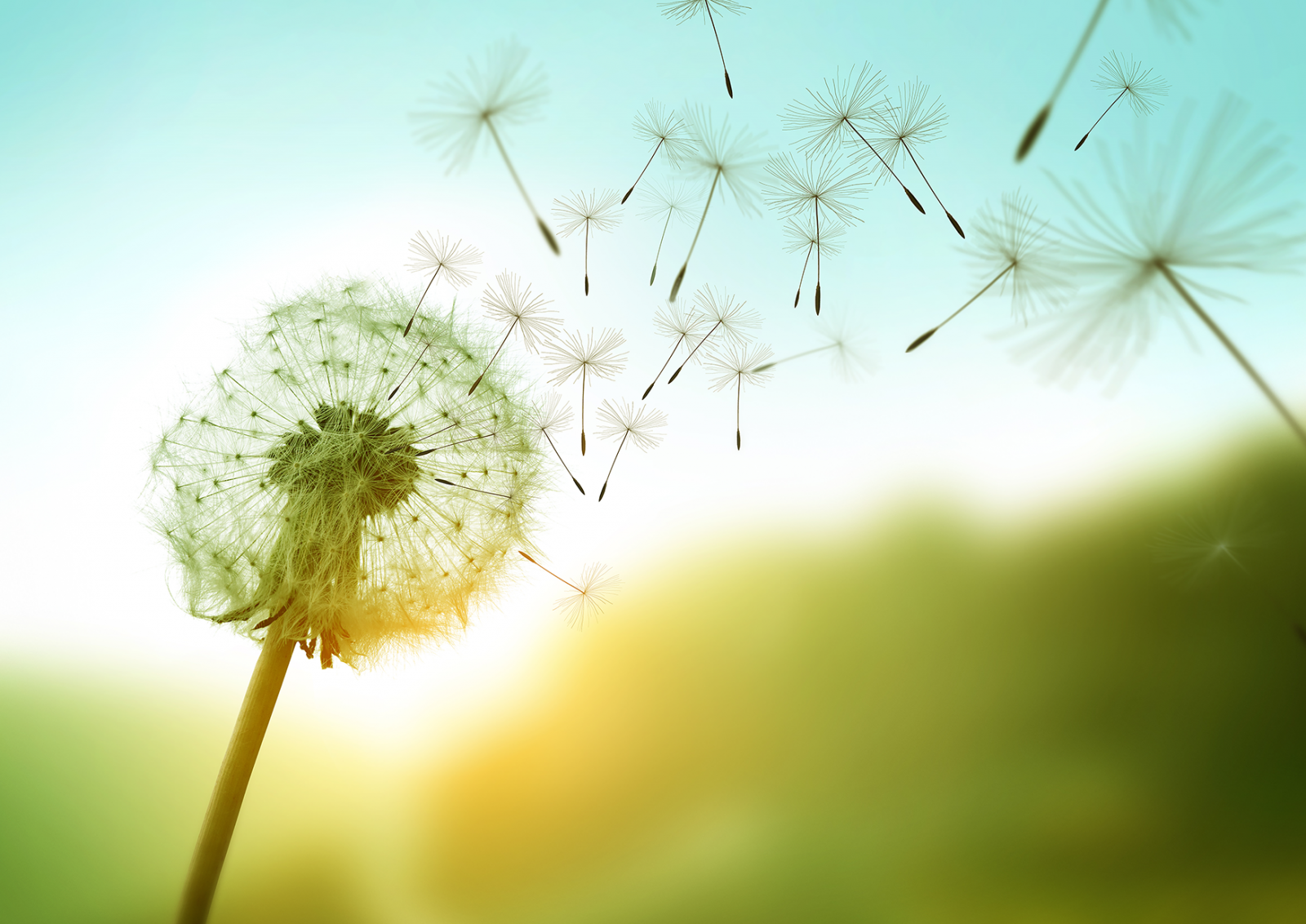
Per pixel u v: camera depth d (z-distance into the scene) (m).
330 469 0.15
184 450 0.15
